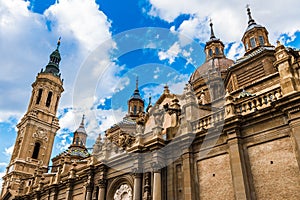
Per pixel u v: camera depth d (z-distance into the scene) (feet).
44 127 191.93
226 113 57.11
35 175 140.77
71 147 176.96
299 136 44.16
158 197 59.88
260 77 92.07
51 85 210.38
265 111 51.16
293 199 42.47
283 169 45.55
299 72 49.80
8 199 156.25
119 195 73.51
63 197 101.09
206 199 54.29
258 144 50.90
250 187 48.39
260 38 119.34
